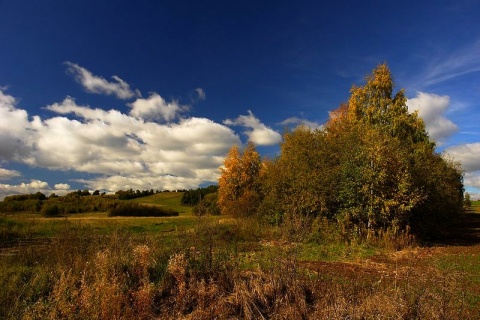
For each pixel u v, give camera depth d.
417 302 6.75
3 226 22.41
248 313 7.03
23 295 7.60
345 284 9.55
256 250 14.34
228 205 35.12
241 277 8.63
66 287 7.17
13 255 11.39
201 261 9.06
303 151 23.33
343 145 22.36
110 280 7.64
